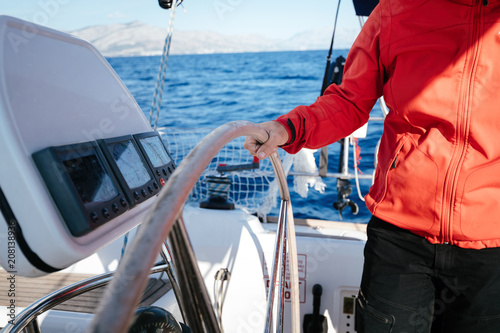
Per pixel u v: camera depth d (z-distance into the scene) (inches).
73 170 24.8
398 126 38.1
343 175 75.2
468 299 37.0
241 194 141.8
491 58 32.0
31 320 29.5
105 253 63.7
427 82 34.2
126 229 28.3
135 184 30.4
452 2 33.1
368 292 40.9
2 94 22.4
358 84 40.2
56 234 22.5
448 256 36.6
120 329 11.2
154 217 13.7
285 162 75.5
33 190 22.1
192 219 67.1
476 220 34.4
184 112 724.7
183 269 15.4
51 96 26.3
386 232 39.4
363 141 313.4
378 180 40.7
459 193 34.1
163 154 36.8
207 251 64.7
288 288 62.8
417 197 36.0
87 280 34.0
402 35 35.4
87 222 23.8
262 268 63.9
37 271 23.3
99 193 26.2
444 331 39.9
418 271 38.3
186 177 15.7
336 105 40.4
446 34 33.3
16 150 22.0
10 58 24.0
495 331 37.4
